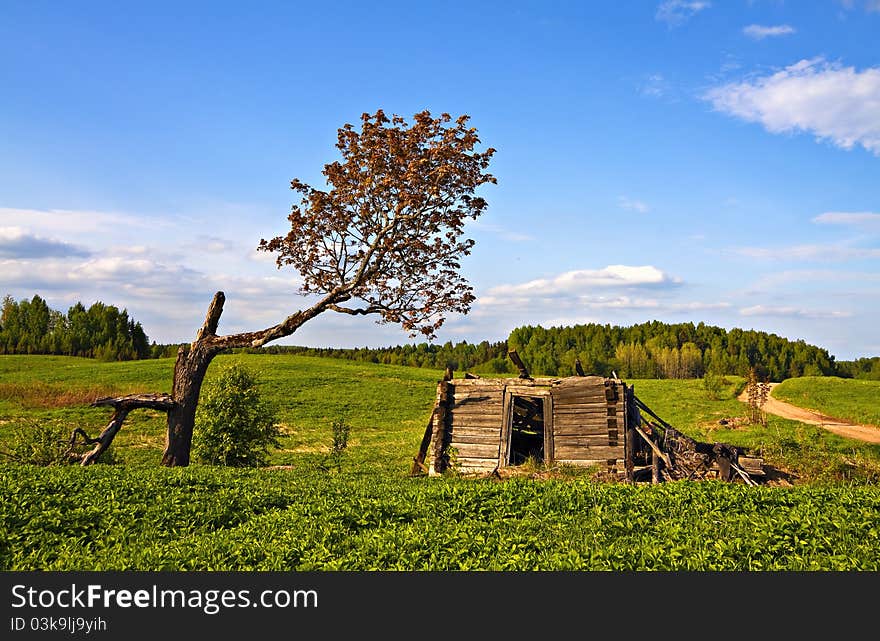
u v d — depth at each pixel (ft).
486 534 39.27
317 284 97.55
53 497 46.16
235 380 95.14
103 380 228.02
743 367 469.98
